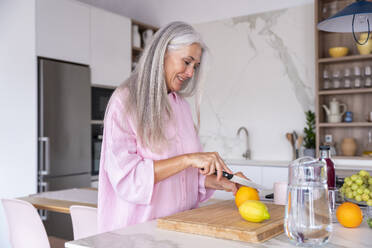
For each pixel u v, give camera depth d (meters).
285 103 3.95
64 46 3.44
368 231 1.05
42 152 3.22
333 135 3.71
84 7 3.62
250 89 4.14
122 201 1.27
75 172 3.48
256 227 0.97
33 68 3.22
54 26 3.36
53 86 3.30
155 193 1.28
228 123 4.27
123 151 1.21
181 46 1.29
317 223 0.89
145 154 1.29
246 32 4.16
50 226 2.96
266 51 4.05
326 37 3.72
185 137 1.40
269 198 1.73
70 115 3.45
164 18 4.68
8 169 3.43
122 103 1.27
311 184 0.89
